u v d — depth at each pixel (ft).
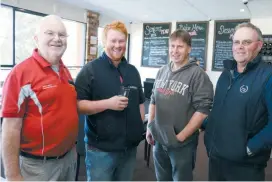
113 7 15.85
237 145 4.06
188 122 5.01
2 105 3.50
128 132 4.63
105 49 4.58
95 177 4.57
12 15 12.57
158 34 20.24
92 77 4.38
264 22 16.19
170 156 5.24
